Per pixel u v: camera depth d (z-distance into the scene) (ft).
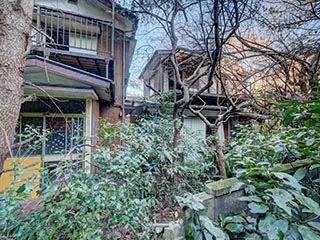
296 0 12.41
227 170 8.91
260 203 5.09
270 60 15.10
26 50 6.43
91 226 5.43
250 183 5.76
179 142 11.10
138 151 9.21
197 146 11.27
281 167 6.90
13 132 6.10
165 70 22.02
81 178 6.52
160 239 5.39
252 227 5.17
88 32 20.22
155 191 9.20
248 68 17.03
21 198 5.38
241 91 16.78
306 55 13.60
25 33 6.31
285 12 12.53
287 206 4.62
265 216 4.86
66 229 5.38
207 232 4.83
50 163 13.84
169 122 12.14
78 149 8.21
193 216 5.06
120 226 6.56
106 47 19.97
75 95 14.88
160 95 18.51
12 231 5.35
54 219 5.44
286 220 4.71
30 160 13.07
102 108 18.83
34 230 5.27
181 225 5.04
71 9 19.83
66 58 16.06
